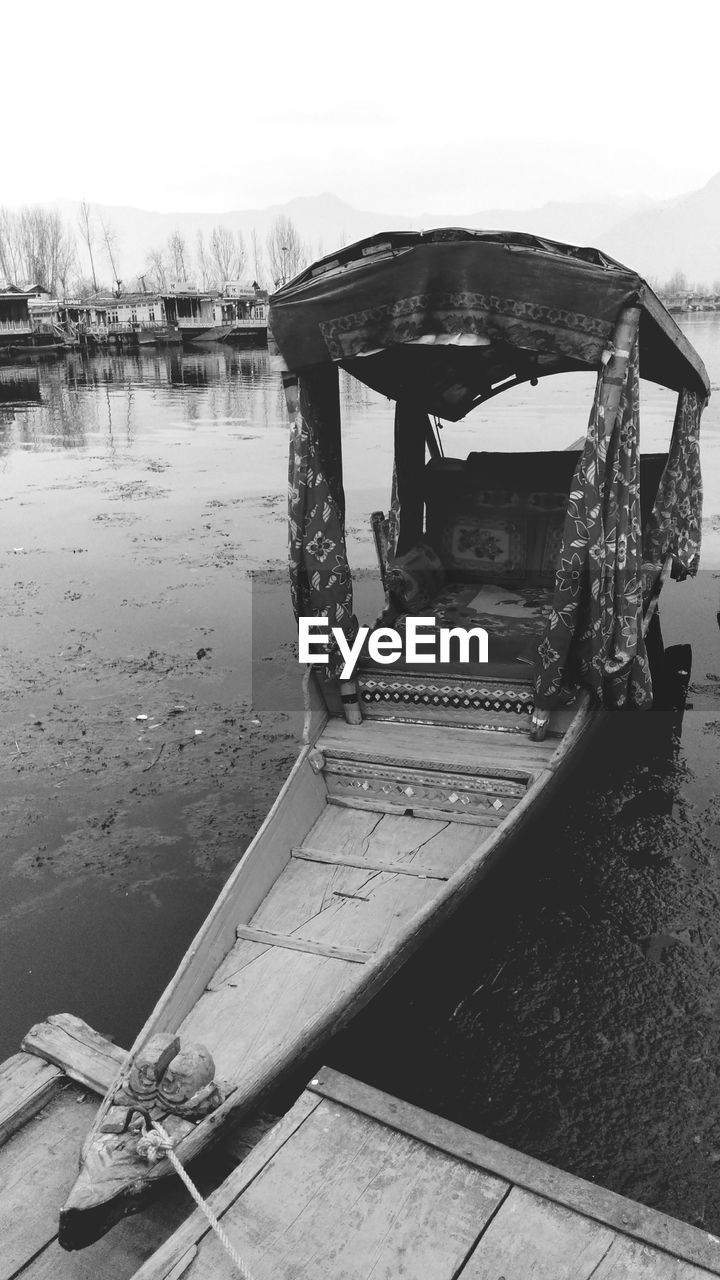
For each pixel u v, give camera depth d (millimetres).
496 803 5918
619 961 5332
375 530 8633
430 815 6000
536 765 5910
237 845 6367
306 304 5770
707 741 7801
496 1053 4742
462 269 5445
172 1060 3729
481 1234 3467
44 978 5215
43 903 5844
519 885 5824
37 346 69062
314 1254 3402
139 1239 3656
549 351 5527
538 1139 4266
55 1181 3854
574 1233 3463
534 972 5270
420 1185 3658
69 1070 4316
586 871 6125
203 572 12594
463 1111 4414
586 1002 5051
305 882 5406
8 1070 4363
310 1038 4074
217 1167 3924
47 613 11094
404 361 7906
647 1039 4801
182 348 76875
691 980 5180
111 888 5969
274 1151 3801
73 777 7281
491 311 5508
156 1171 3496
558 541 8914
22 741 7867
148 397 38188
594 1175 4094
